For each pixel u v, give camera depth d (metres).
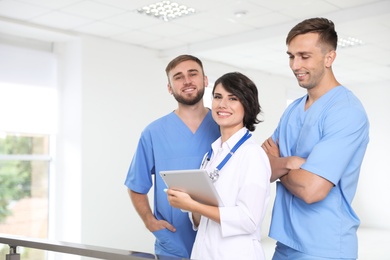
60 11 4.96
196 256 1.64
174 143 2.12
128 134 6.21
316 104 1.71
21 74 5.59
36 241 1.45
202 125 2.13
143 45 6.41
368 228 9.06
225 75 1.70
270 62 7.40
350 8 5.00
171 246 2.11
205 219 1.65
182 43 6.39
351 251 1.66
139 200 2.22
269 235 1.79
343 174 1.67
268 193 1.60
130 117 6.25
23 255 1.60
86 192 5.76
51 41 5.92
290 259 1.74
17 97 5.56
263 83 8.20
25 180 5.78
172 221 2.12
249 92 1.66
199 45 6.36
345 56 7.01
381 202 9.08
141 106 6.39
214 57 6.94
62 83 5.97
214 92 1.70
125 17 5.21
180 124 2.13
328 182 1.60
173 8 5.05
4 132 5.51
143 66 6.46
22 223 5.76
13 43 5.64
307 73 1.66
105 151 5.96
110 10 4.96
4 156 5.55
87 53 5.83
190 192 1.55
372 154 9.18
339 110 1.65
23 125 5.60
